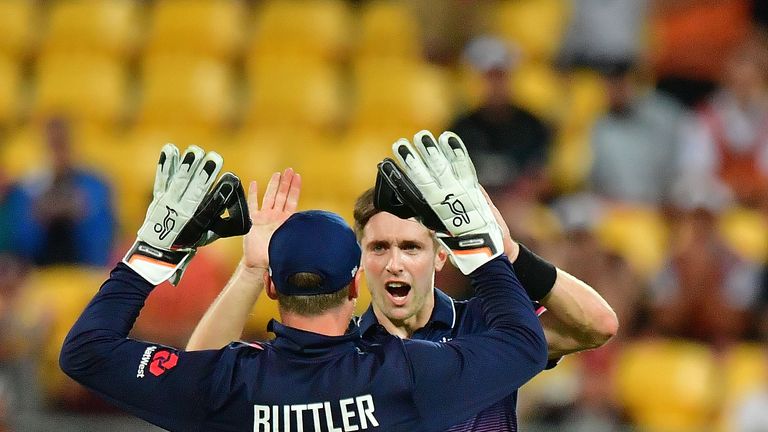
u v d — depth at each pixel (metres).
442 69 39.38
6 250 31.78
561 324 13.78
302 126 37.66
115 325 12.32
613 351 28.00
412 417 12.07
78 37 40.03
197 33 40.19
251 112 38.16
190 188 12.23
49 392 28.06
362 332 14.03
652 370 29.73
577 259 29.28
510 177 29.95
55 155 31.69
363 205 13.95
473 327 13.94
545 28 40.62
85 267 31.41
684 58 38.31
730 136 34.78
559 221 30.75
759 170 34.66
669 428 28.77
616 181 34.41
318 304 12.23
